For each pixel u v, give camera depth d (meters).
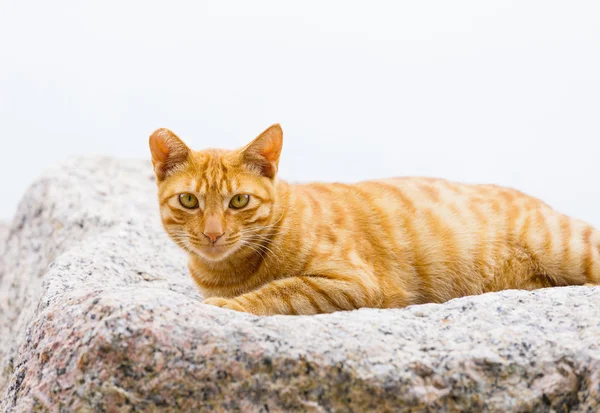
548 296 3.85
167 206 4.80
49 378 3.48
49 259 7.00
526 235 5.16
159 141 4.87
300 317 3.57
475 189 5.54
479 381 3.27
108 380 3.34
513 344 3.38
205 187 4.64
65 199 7.69
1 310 7.15
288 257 4.66
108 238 5.89
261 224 4.68
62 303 3.87
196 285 5.05
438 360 3.31
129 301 3.52
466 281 5.11
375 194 5.29
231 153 4.84
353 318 3.60
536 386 3.27
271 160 4.84
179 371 3.30
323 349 3.30
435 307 3.82
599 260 5.11
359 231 4.96
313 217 4.83
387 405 3.24
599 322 3.50
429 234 5.09
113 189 8.31
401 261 4.99
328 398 3.25
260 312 4.23
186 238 4.70
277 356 3.27
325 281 4.46
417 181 5.60
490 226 5.18
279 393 3.26
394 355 3.32
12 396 3.81
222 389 3.28
